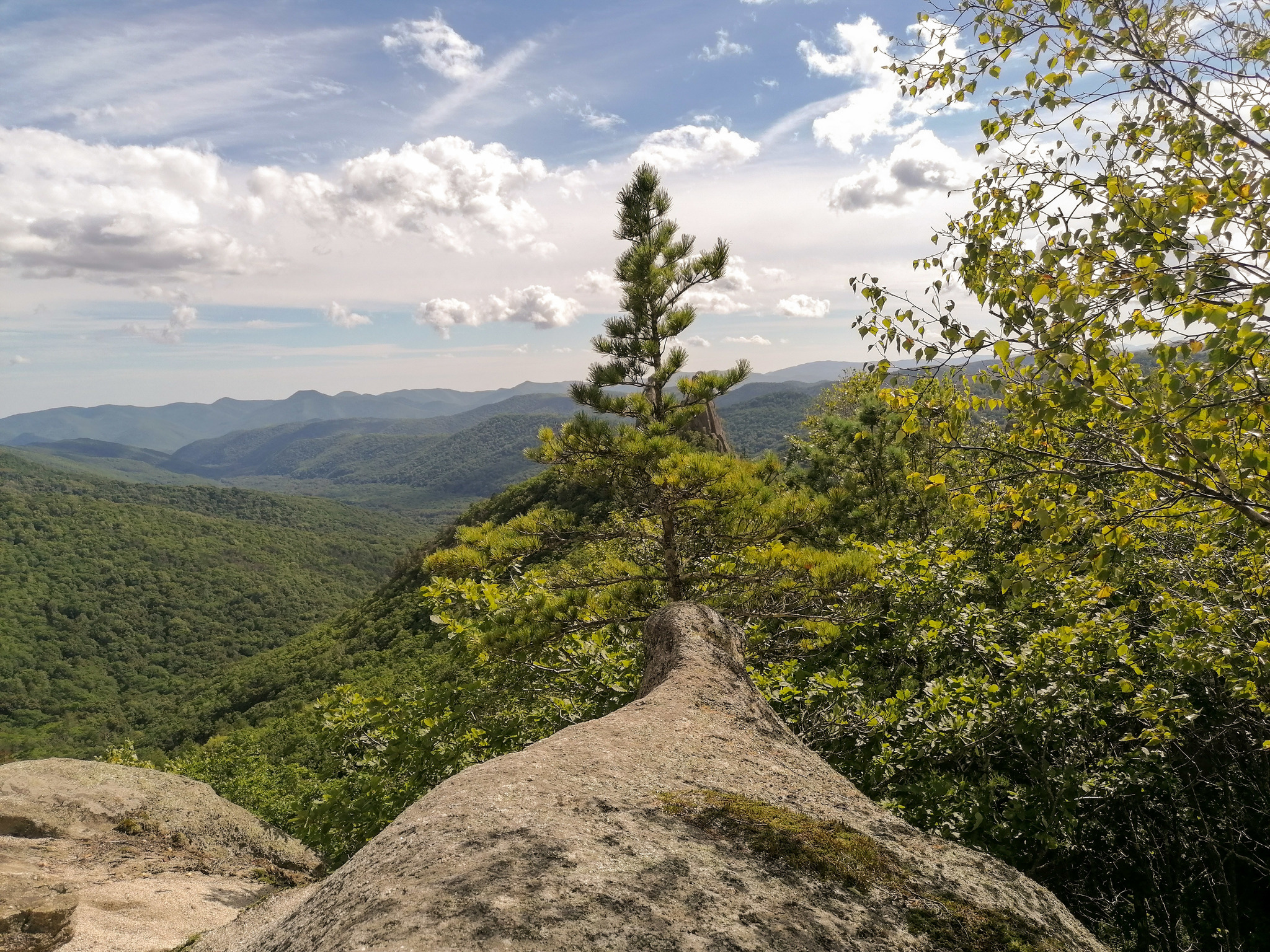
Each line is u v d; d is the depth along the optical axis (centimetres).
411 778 773
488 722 820
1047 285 391
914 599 803
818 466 1488
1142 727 692
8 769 690
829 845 245
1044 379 436
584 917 177
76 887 474
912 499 1256
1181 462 361
